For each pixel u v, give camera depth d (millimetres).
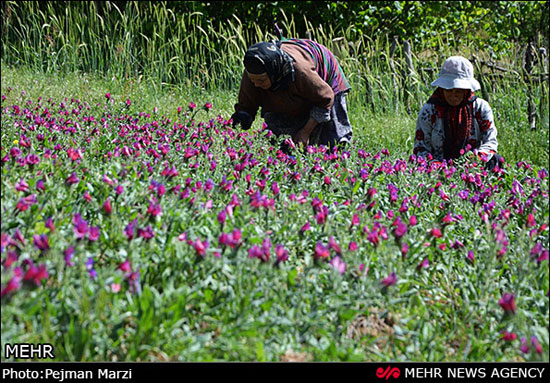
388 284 3885
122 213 4613
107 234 4410
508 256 4844
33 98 11422
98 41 16609
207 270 3963
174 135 7734
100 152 6812
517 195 6332
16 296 3154
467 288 4492
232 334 3564
